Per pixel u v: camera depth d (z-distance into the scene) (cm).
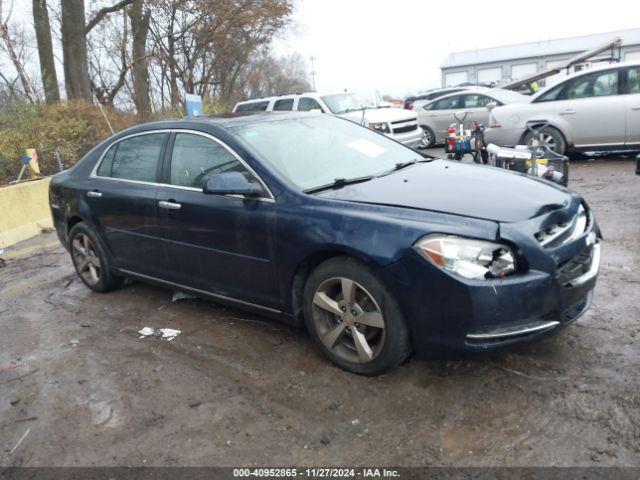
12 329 480
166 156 446
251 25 2231
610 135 962
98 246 518
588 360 335
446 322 301
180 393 347
